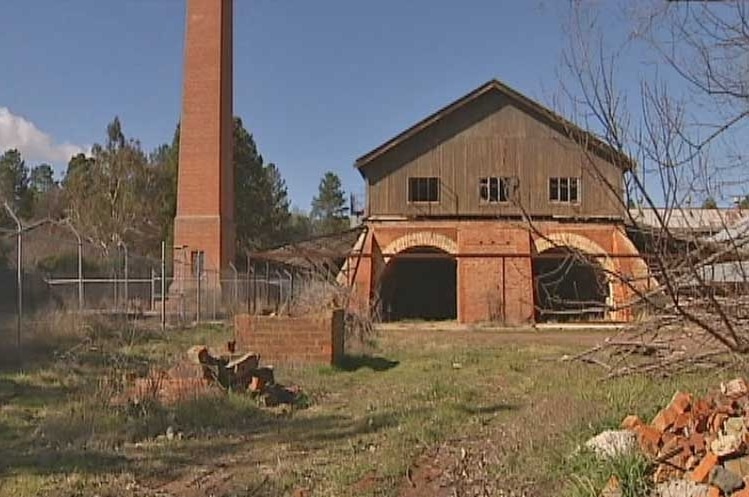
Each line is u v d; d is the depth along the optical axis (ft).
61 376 40.98
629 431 19.62
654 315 23.73
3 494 21.45
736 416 19.20
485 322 104.63
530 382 40.32
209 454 26.71
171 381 35.32
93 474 23.73
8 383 38.70
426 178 117.19
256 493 21.98
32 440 27.94
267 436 29.76
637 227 18.90
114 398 33.40
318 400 39.19
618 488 17.17
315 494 21.59
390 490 21.52
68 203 217.77
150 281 85.92
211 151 126.21
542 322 102.68
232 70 133.90
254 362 39.32
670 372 27.61
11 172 287.28
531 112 116.06
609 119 17.89
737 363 22.16
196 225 125.18
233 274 110.01
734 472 16.19
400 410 34.17
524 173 114.21
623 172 18.19
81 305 66.03
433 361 54.70
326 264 109.29
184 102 127.24
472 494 20.36
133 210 208.13
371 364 53.98
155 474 24.04
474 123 116.98
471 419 31.24
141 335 60.90
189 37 127.95
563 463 20.02
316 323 52.26
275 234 207.51
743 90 18.49
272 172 246.06
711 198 18.81
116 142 222.89
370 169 117.80
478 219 114.93
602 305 25.35
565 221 103.50
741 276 19.65
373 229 115.34
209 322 82.48
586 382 33.17
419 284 131.44
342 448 27.48
